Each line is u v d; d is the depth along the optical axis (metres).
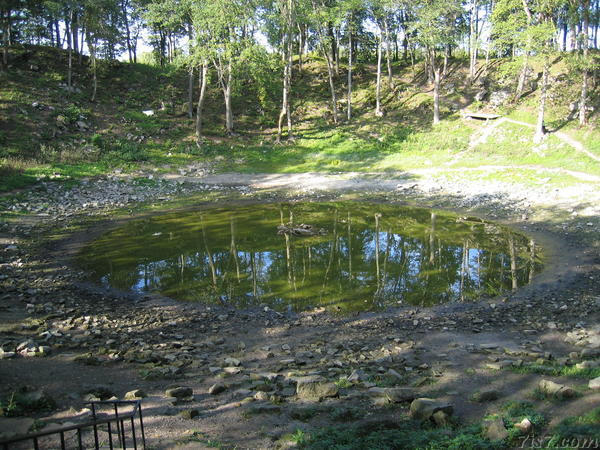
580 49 39.62
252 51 37.91
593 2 37.56
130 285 13.96
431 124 40.94
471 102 42.91
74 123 36.44
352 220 22.50
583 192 23.52
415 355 9.11
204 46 36.75
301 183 31.70
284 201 27.52
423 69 51.47
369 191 29.20
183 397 6.91
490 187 27.16
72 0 38.00
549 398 6.21
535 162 30.80
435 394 6.81
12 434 5.27
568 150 31.25
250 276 14.72
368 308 12.21
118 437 5.46
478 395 6.53
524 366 7.93
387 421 5.81
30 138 32.38
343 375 7.88
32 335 9.62
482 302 12.54
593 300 12.16
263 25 38.62
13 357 8.16
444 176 30.47
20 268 15.15
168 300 12.81
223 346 9.91
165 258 16.59
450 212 23.84
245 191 29.91
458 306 12.29
